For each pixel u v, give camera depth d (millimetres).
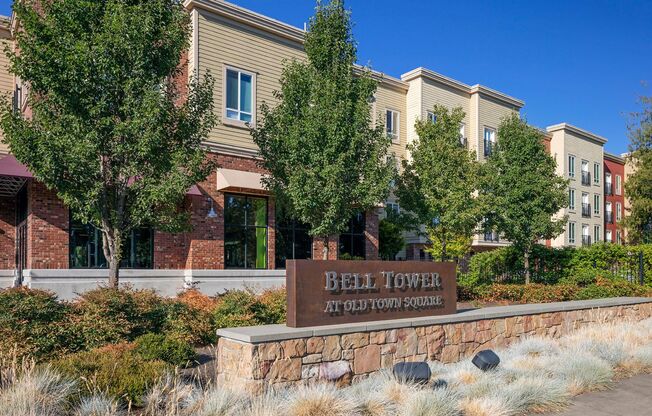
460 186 16703
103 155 10711
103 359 6910
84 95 10242
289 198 14750
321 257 20438
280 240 19500
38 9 13352
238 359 6887
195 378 7617
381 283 8633
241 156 18656
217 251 17625
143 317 9547
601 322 12867
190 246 17109
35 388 5570
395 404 6258
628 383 8094
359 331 7844
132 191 11297
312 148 13570
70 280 14828
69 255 15117
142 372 6559
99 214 10797
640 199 32750
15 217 17312
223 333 7148
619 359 8945
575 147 41688
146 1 11195
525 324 10828
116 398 6031
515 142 20250
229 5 18547
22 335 8062
